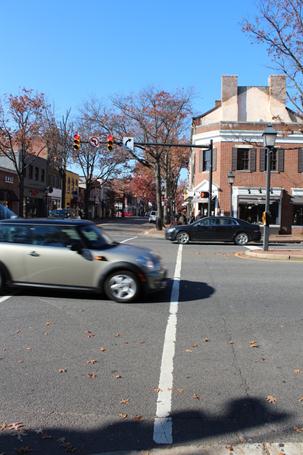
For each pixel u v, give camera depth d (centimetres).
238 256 1884
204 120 4288
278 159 3684
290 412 466
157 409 470
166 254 1944
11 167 4816
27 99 3922
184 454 390
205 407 476
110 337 705
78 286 953
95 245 972
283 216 3691
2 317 809
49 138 4750
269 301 970
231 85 4094
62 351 637
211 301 965
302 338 716
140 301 953
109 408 471
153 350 649
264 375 563
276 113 4028
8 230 991
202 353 640
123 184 7344
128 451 395
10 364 586
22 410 464
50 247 962
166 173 4975
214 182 3775
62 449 396
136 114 3906
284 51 2233
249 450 395
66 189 7238
